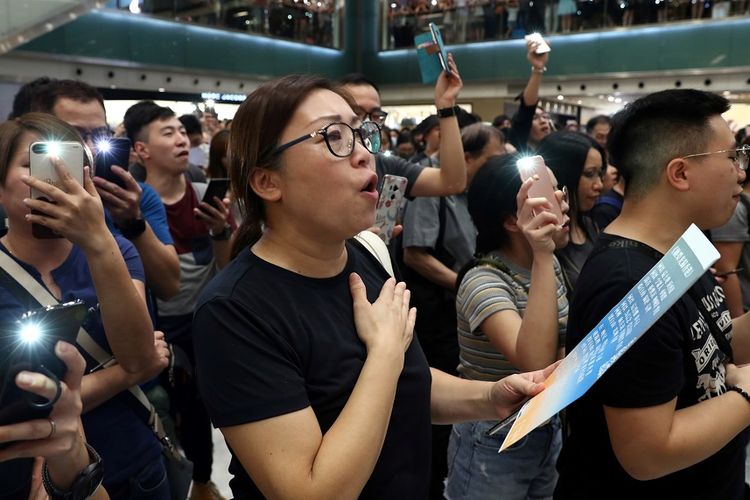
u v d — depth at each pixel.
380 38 14.89
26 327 0.79
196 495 2.62
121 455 1.47
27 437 0.80
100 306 1.29
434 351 2.68
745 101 12.24
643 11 11.61
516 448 1.62
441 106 2.44
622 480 1.20
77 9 6.34
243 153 1.00
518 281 1.65
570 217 2.07
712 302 1.24
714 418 1.09
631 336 0.79
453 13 13.60
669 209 1.19
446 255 2.75
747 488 1.52
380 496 1.00
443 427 2.36
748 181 2.45
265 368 0.89
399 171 2.54
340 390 0.95
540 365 1.39
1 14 6.05
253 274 0.97
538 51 3.37
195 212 2.40
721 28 10.93
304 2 13.65
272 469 0.86
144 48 10.74
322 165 0.94
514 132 3.53
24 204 1.23
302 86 0.97
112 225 1.67
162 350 1.55
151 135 2.58
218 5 11.95
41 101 1.86
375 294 1.11
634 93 12.11
